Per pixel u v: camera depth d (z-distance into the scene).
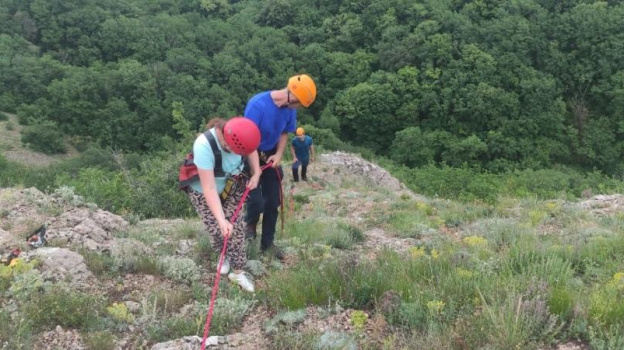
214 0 79.38
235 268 4.36
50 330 3.44
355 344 3.34
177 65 57.53
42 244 4.66
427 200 11.73
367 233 7.39
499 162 45.81
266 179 4.91
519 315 3.32
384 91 51.06
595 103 51.06
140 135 53.66
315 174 17.19
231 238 4.19
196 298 4.07
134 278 4.37
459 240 6.45
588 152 47.03
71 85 54.97
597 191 29.34
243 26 67.88
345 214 10.02
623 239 5.79
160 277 4.44
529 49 51.78
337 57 57.94
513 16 53.12
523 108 48.62
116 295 4.08
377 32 60.44
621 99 48.25
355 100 51.69
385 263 4.73
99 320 3.57
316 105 57.75
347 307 3.88
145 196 10.27
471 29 53.34
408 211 9.48
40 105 57.03
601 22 50.06
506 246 5.90
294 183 15.36
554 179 32.50
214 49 63.91
